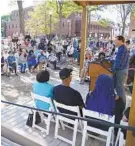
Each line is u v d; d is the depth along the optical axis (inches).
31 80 292.7
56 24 1215.6
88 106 113.5
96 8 734.5
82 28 259.9
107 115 104.1
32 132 128.5
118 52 154.7
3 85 258.5
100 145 117.3
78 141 121.0
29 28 1414.9
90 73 169.2
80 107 117.5
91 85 169.3
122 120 110.7
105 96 108.8
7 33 1763.0
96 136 123.3
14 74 324.8
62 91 118.0
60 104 117.9
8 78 300.5
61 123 129.5
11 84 266.4
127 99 191.9
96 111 109.2
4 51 348.5
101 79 110.0
